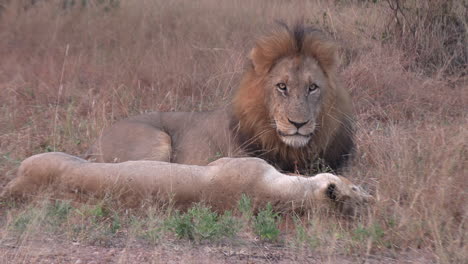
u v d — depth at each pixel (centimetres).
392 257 793
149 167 925
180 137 1204
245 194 891
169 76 1741
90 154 1209
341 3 2022
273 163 1083
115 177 916
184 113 1239
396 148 1138
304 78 1041
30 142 1309
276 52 1061
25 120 1482
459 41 1809
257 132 1083
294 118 1019
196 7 2309
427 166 1013
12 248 789
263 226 838
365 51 1786
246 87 1095
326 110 1070
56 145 1309
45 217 861
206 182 903
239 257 777
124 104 1554
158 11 2292
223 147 1132
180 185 903
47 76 1798
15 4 2223
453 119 1412
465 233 808
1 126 1403
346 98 1122
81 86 1770
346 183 900
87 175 925
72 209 898
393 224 857
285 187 877
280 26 1085
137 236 843
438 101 1555
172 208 901
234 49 1781
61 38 2114
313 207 862
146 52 1906
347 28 1867
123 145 1181
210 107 1536
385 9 1903
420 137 1202
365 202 882
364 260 778
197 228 827
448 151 1052
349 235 823
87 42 2067
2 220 914
